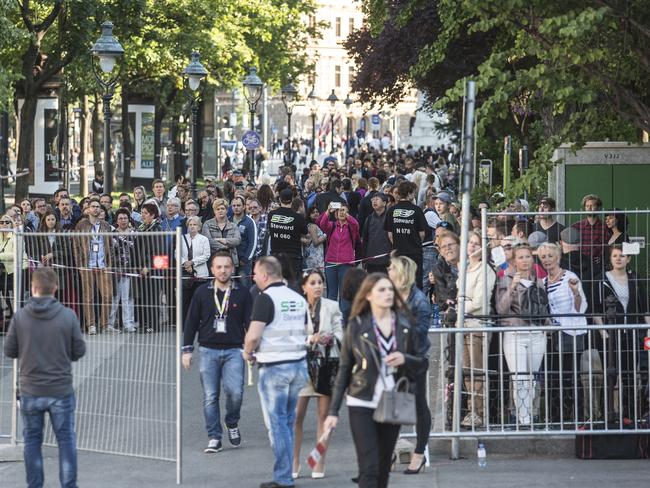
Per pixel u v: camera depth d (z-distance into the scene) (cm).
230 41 6606
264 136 10700
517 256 1623
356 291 1409
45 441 1612
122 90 7331
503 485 1398
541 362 1534
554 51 1681
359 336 1178
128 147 7619
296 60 8250
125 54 5706
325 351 1470
